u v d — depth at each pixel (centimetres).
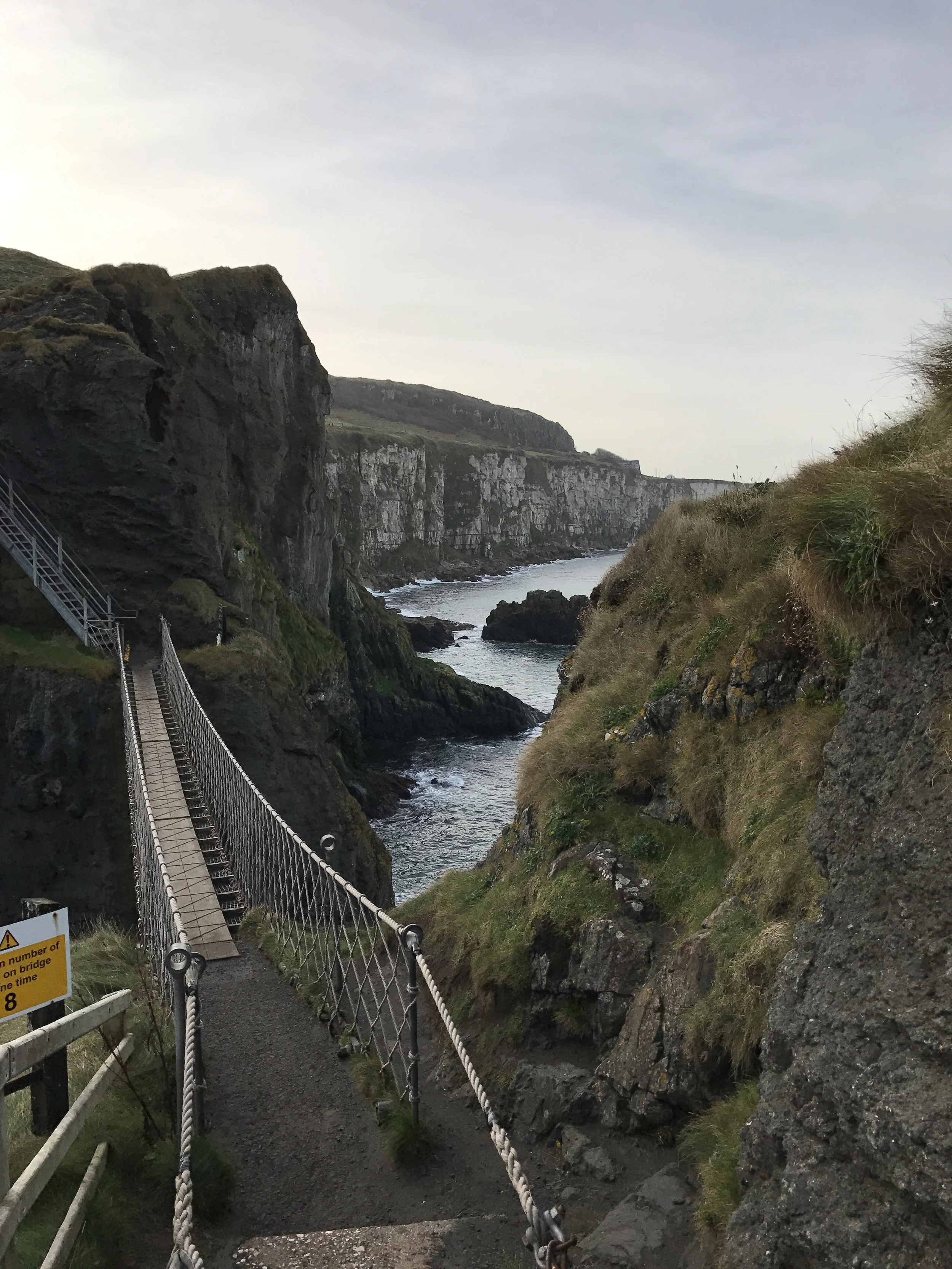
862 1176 300
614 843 730
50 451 2647
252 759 2395
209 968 878
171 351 2995
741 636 737
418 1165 534
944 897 312
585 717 902
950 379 528
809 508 458
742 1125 427
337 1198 505
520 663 6438
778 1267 312
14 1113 514
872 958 333
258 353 3562
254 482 3566
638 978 606
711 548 954
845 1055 320
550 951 673
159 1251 433
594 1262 419
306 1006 763
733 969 506
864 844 367
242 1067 652
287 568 3925
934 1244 266
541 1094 584
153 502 2769
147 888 1048
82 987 734
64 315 2794
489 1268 418
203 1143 502
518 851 866
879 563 394
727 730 700
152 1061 579
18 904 2148
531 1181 527
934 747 343
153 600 2762
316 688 3528
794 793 590
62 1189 432
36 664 2256
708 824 683
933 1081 284
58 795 2183
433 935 898
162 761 1667
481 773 3847
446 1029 721
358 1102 602
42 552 2558
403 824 3158
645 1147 526
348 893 695
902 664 384
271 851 1038
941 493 377
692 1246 411
